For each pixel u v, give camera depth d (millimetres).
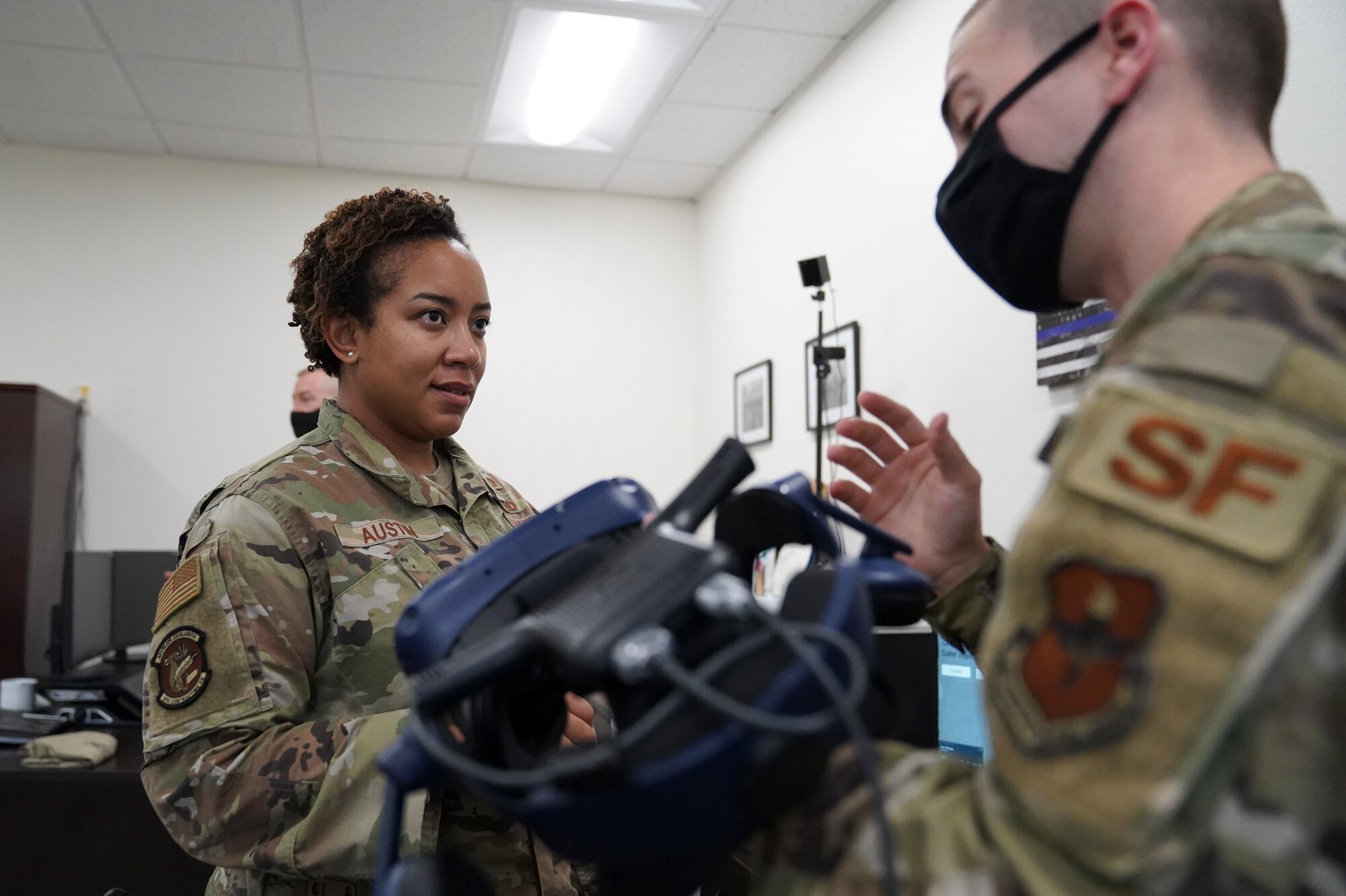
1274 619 360
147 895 2031
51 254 3893
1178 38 541
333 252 1139
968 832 418
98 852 2035
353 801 871
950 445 746
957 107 640
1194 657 367
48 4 2840
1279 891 354
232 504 1002
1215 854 357
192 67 3221
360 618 999
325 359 1222
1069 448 437
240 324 4016
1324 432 384
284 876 899
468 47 3076
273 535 986
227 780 894
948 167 2430
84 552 3113
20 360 3846
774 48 3045
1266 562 368
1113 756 374
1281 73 555
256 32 2990
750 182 3787
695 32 2953
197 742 918
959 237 678
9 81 3324
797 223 3328
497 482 1316
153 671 957
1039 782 391
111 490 3865
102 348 3906
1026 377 2115
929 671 1706
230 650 933
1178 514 389
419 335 1124
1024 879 388
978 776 447
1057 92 573
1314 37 1492
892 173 2693
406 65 3199
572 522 629
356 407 1171
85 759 2074
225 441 3967
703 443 4301
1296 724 361
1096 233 588
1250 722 363
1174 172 542
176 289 3979
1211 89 542
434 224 1168
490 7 2834
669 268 4469
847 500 802
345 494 1063
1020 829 400
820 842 446
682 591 436
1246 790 359
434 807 911
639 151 3910
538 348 4293
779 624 422
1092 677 389
